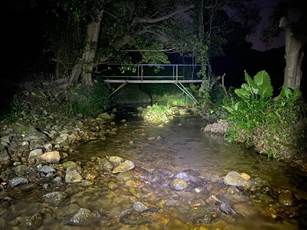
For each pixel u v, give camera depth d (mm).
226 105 12914
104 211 5930
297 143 9141
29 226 5367
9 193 6473
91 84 15977
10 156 8281
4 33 15891
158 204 6270
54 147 9430
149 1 16641
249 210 6062
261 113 10250
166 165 8492
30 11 16578
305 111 9812
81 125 12250
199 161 8867
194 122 14047
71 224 5473
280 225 5574
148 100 19984
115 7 15500
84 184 7027
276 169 8234
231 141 10758
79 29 15039
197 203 6320
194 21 17578
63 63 15438
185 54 19109
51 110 12984
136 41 17203
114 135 11547
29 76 15461
